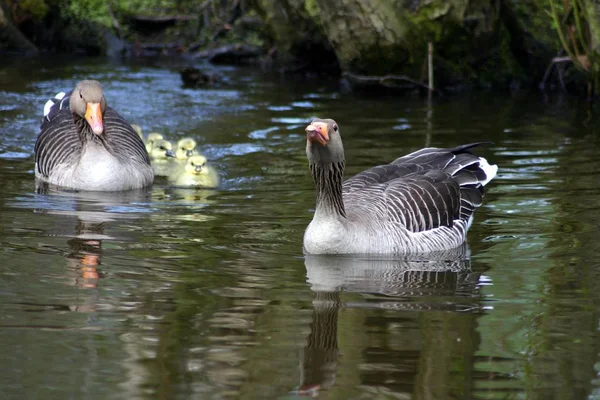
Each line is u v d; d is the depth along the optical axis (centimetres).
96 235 1307
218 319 987
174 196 1559
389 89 2498
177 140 1894
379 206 1276
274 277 1141
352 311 1023
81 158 1606
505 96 2459
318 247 1234
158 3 2989
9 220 1378
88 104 1580
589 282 1127
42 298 1043
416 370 870
